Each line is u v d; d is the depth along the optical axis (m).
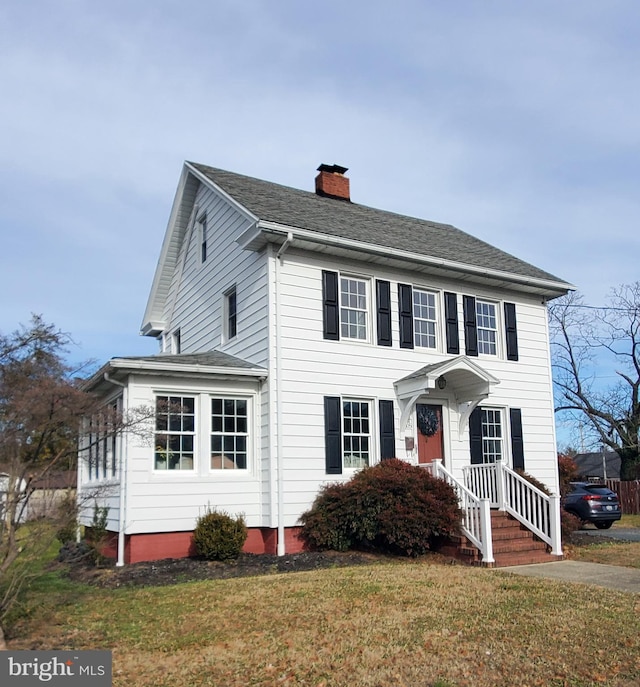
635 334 35.00
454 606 8.77
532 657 6.79
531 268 19.36
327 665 6.68
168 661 6.89
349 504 13.80
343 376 15.31
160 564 12.65
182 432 13.80
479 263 17.44
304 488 14.40
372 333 15.95
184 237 20.39
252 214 14.45
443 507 13.51
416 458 16.14
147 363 13.27
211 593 9.88
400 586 10.06
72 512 7.87
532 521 14.48
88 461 12.77
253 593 9.77
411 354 16.44
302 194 19.27
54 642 7.48
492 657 6.80
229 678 6.43
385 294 16.30
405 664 6.66
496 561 12.88
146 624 8.22
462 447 17.02
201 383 14.10
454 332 17.31
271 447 14.19
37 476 7.50
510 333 18.41
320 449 14.73
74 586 10.93
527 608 8.63
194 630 7.93
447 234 20.97
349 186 20.72
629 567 12.41
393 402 15.98
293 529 14.18
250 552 13.96
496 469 15.43
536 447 18.36
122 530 12.82
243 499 14.20
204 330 18.19
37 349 8.22
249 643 7.39
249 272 15.68
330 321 15.32
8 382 7.67
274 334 14.59
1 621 7.66
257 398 14.70
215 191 16.83
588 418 36.56
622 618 8.10
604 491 21.58
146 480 13.24
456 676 6.35
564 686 6.11
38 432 7.67
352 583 10.35
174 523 13.40
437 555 13.76
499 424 17.95
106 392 14.91
